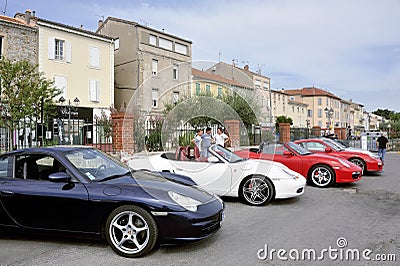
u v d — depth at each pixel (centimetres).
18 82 1384
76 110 2467
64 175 411
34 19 2352
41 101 1327
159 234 384
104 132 1271
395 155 2070
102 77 2741
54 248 415
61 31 2478
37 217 415
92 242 436
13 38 2205
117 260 378
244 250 408
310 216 570
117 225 392
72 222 405
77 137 1434
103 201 394
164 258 383
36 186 421
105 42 2773
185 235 383
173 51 3089
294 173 689
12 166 449
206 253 398
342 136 3044
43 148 463
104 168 471
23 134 1269
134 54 2917
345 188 848
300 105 6606
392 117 7531
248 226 510
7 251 405
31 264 365
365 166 1061
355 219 549
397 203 674
